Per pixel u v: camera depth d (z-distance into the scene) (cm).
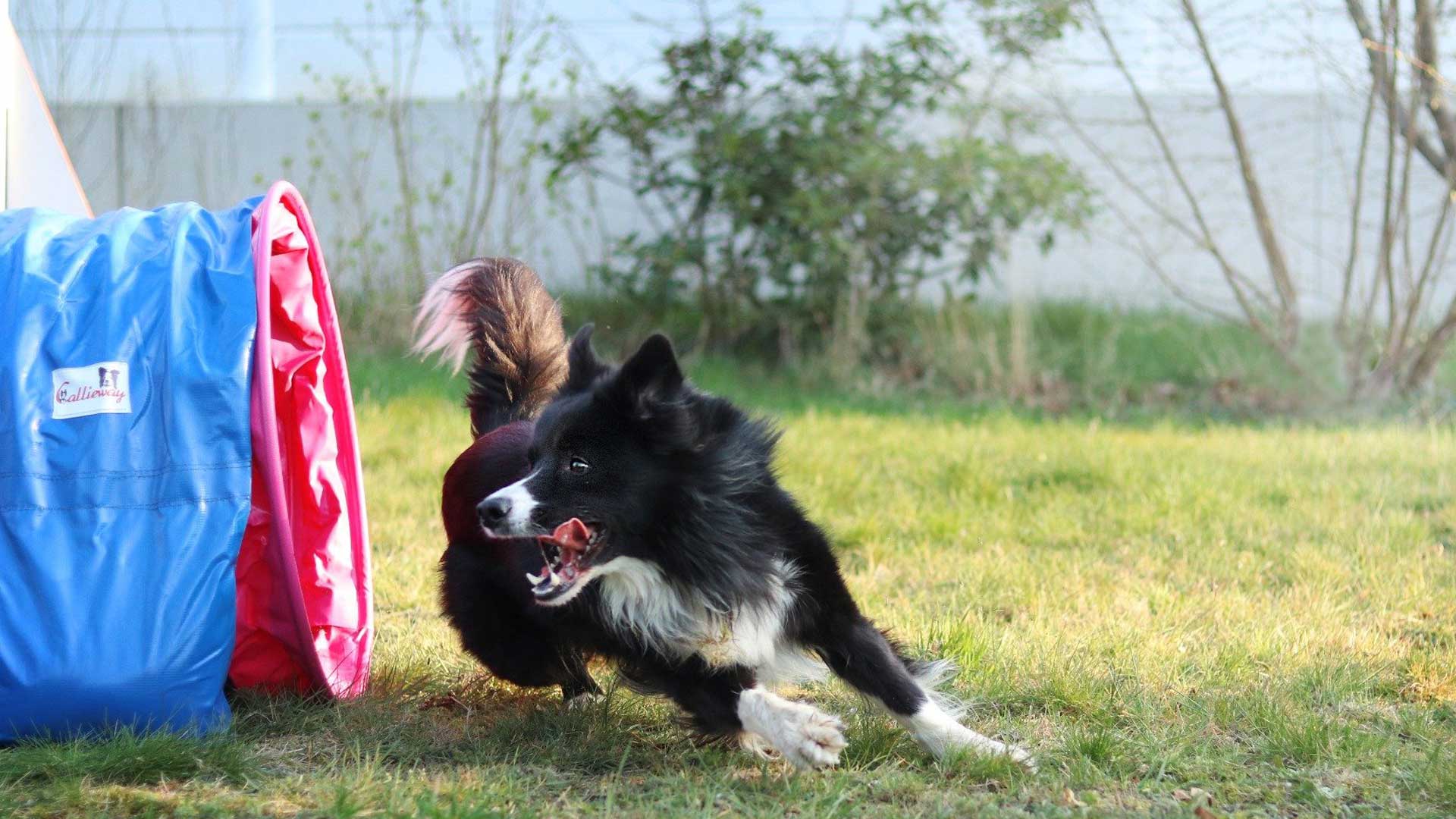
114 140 1209
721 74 1087
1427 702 405
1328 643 457
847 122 1062
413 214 1217
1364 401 973
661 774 353
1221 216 1161
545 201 1205
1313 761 356
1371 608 506
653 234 1204
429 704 406
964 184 1029
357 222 1195
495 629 402
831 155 1045
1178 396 1023
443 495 430
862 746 363
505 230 1144
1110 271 1195
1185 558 573
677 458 354
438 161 1221
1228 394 1012
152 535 350
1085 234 1084
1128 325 1134
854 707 403
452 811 298
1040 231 1198
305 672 395
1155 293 1181
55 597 339
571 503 349
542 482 350
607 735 374
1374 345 1006
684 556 353
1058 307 1165
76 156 1205
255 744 359
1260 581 541
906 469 744
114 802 311
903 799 332
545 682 409
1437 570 549
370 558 473
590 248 1215
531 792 333
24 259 375
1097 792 337
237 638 385
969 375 1051
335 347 465
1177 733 371
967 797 331
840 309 1082
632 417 349
